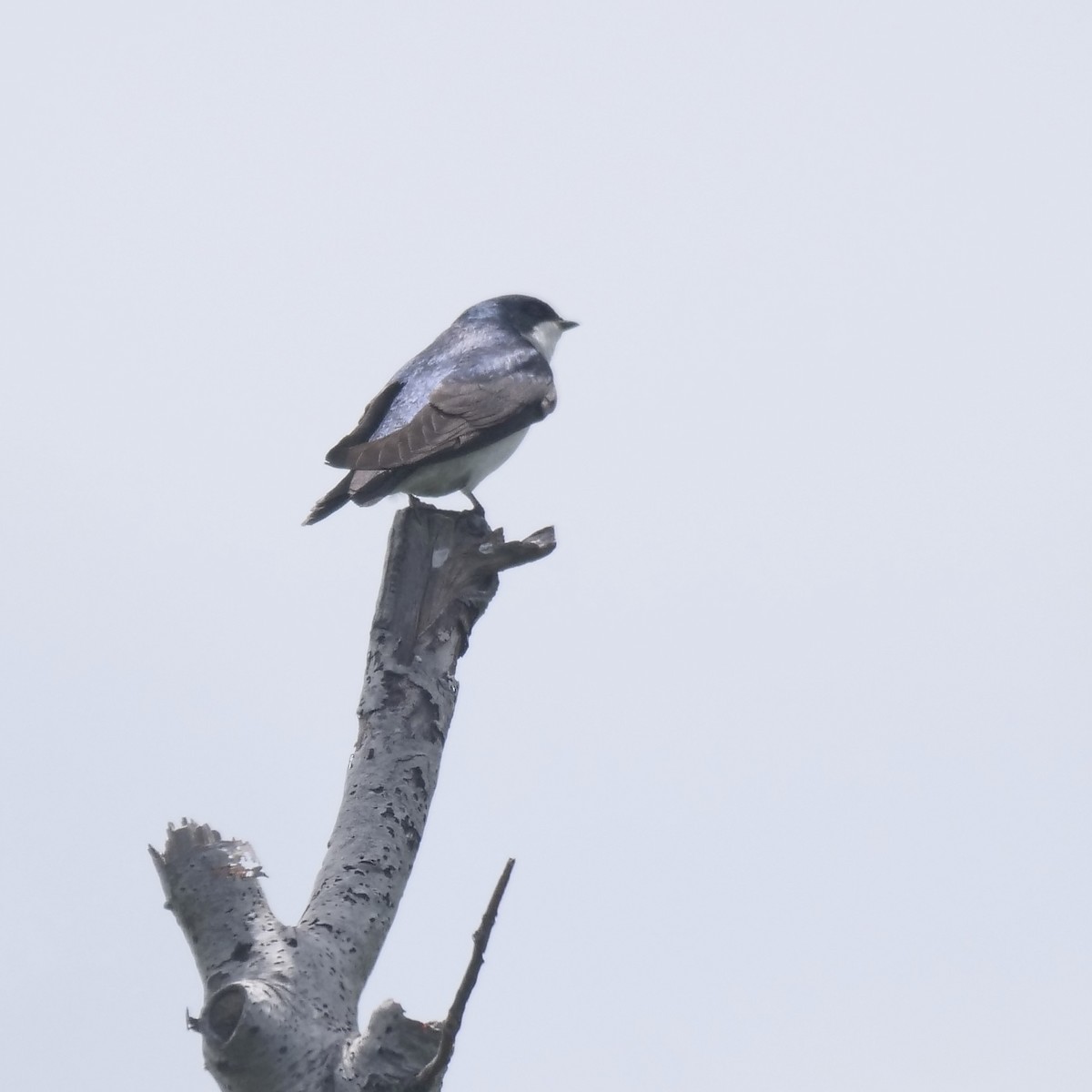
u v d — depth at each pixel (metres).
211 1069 8.62
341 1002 8.95
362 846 10.02
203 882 9.23
